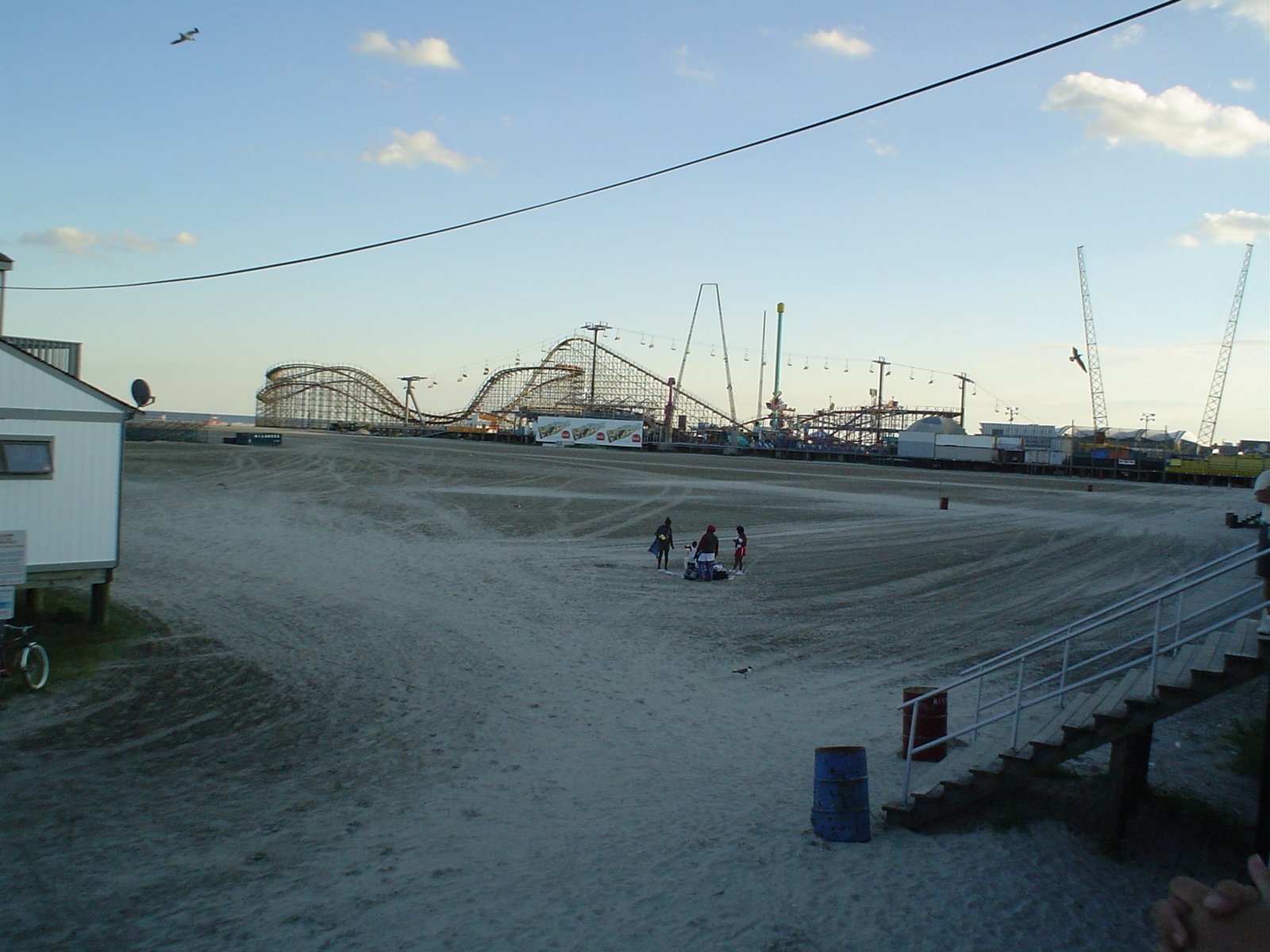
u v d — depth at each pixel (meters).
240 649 14.51
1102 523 39.69
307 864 7.36
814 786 8.31
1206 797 9.64
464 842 7.89
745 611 18.84
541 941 6.16
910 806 8.52
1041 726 8.62
